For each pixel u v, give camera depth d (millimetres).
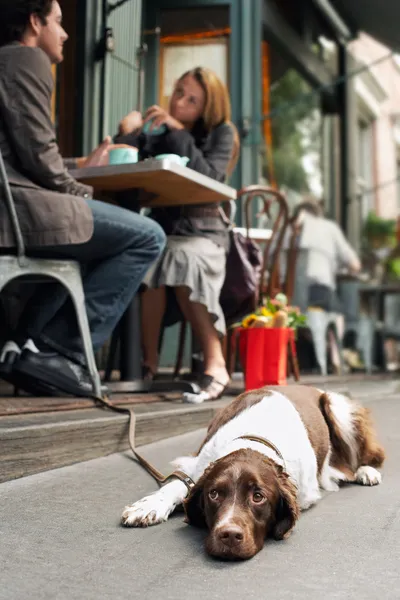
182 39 8086
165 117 4602
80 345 3691
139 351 4508
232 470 2008
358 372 9133
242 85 8062
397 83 15234
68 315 3676
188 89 4801
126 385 4371
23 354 3537
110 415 3307
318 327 7125
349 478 2830
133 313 4480
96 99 6504
